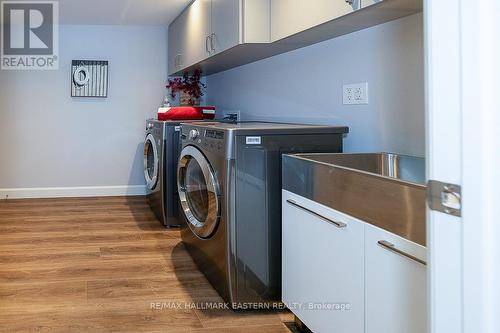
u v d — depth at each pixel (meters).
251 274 2.37
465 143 0.84
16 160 5.58
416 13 2.08
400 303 1.36
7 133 5.53
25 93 5.54
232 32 3.08
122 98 5.75
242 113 4.42
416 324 1.30
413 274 1.30
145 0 4.32
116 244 3.63
